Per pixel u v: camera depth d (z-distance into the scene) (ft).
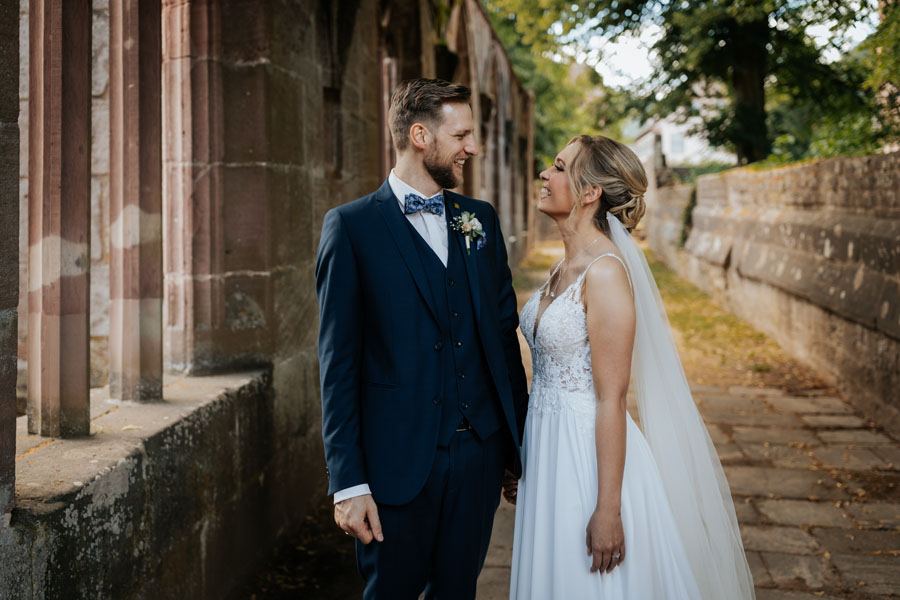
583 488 6.81
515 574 7.54
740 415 19.77
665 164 71.92
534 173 82.79
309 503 13.85
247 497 10.87
